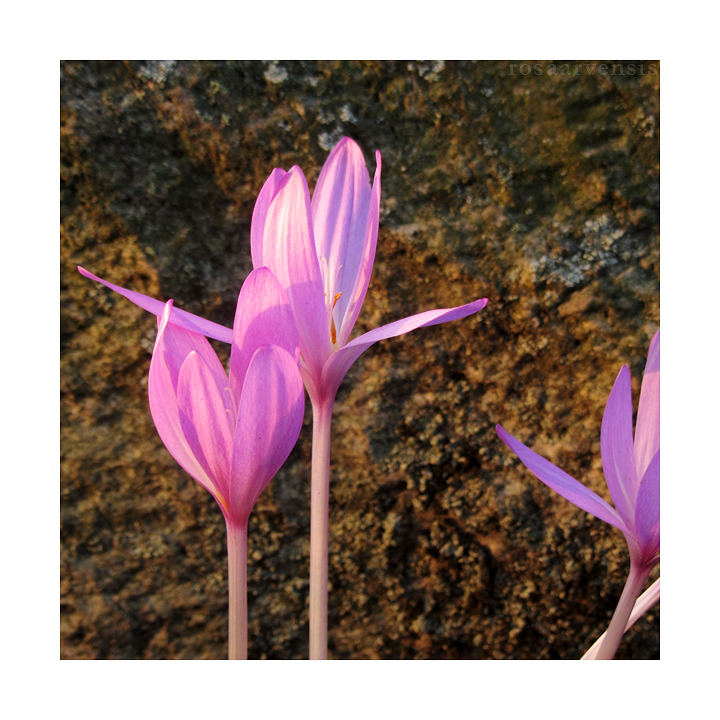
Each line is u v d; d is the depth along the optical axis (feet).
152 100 0.98
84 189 0.99
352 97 0.99
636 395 0.99
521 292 1.00
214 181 1.00
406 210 1.00
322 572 0.77
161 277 1.00
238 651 0.73
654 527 0.73
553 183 0.99
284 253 0.72
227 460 0.70
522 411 1.01
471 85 0.99
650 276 0.98
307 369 0.75
